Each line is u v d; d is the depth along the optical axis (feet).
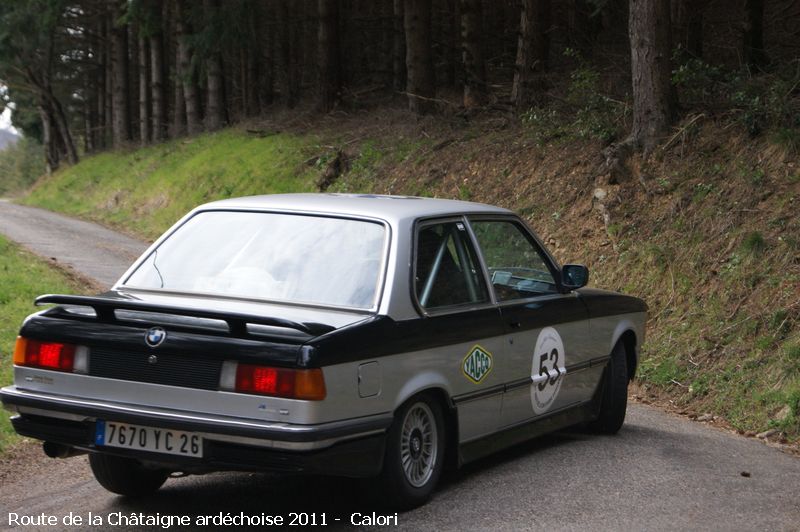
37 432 28.78
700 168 76.84
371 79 202.80
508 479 34.86
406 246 31.04
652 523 30.27
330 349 26.45
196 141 201.98
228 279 30.99
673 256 69.46
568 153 92.02
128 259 107.04
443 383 31.01
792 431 47.96
